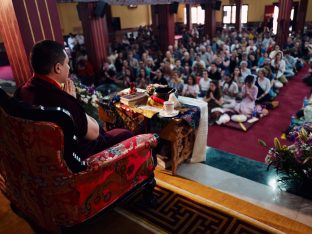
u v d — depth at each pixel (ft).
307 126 8.32
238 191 6.85
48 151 3.92
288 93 19.33
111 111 8.00
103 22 24.32
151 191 6.09
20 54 10.30
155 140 5.55
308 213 6.05
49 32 10.66
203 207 6.21
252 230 5.54
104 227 5.71
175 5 30.25
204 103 7.73
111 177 4.88
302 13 42.42
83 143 4.89
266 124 14.29
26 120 3.84
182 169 7.89
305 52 29.19
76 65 25.55
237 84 17.11
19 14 9.70
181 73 21.06
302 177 6.66
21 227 5.82
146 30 50.62
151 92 7.70
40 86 4.18
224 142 12.53
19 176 4.71
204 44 31.63
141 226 5.70
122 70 23.58
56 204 4.39
